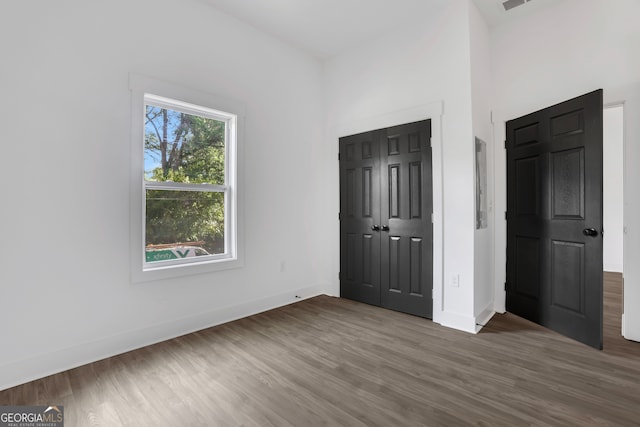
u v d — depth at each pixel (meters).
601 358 2.17
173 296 2.61
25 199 1.93
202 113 2.88
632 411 1.60
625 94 2.47
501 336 2.58
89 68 2.17
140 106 2.40
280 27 3.21
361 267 3.56
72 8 2.10
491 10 2.92
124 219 2.33
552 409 1.62
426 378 1.93
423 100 3.02
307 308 3.36
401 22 3.11
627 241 2.46
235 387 1.84
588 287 2.38
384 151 3.31
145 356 2.25
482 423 1.52
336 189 3.80
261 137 3.27
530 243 2.90
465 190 2.76
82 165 2.15
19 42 1.91
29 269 1.95
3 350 1.86
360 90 3.54
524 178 2.96
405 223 3.16
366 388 1.83
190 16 2.71
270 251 3.36
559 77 2.79
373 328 2.78
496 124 3.20
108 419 1.56
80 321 2.14
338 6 2.86
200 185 2.84
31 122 1.95
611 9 2.53
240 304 3.07
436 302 2.93
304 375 1.97
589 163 2.36
